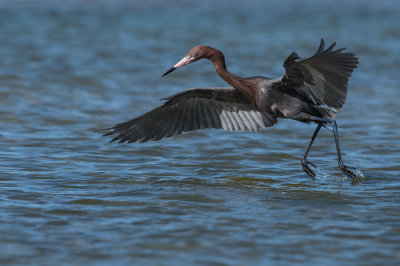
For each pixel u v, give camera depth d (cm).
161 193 1181
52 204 1105
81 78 2406
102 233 961
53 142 1585
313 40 3572
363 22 4394
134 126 1224
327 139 1672
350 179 1303
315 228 987
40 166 1369
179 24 4159
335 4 5447
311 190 1216
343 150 1556
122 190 1202
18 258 859
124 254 878
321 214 1059
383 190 1213
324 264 847
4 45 3109
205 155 1498
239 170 1372
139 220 1023
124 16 4472
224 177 1313
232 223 1010
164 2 5294
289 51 3191
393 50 3238
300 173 1355
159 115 1237
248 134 1714
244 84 1199
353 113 1962
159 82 2406
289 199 1152
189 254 879
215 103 1263
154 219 1030
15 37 3381
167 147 1565
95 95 2150
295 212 1071
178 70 2689
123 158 1459
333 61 1084
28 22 3981
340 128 1788
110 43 3331
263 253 884
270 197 1166
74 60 2792
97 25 3988
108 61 2808
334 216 1048
